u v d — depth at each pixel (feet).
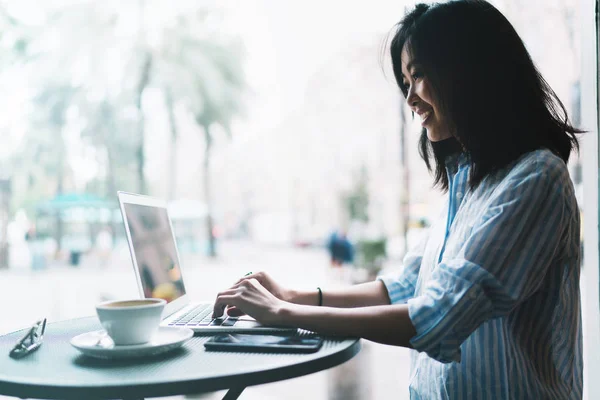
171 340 3.55
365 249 37.52
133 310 3.34
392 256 58.03
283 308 3.95
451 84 4.12
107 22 78.48
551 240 3.75
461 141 4.22
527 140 4.04
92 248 71.51
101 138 89.51
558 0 27.73
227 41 85.40
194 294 34.35
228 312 4.59
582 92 6.03
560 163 3.91
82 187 107.04
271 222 145.38
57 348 3.72
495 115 4.05
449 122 4.26
